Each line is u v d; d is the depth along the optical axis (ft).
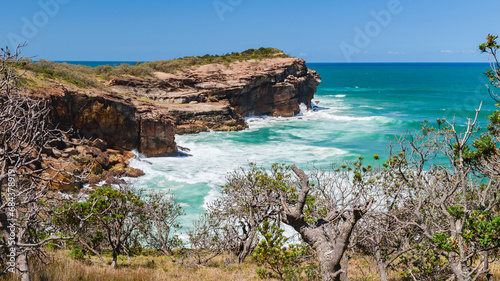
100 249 57.47
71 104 123.13
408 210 33.37
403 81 625.82
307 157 142.31
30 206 25.53
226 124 193.77
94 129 128.77
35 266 30.32
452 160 30.42
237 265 52.21
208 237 58.23
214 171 120.47
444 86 510.99
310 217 39.55
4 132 21.98
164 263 52.80
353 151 152.35
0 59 23.09
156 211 55.93
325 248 26.43
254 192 49.85
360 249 37.52
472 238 25.75
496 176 29.55
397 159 35.09
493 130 31.71
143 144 137.18
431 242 32.27
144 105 143.64
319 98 375.25
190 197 94.79
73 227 40.22
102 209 42.68
